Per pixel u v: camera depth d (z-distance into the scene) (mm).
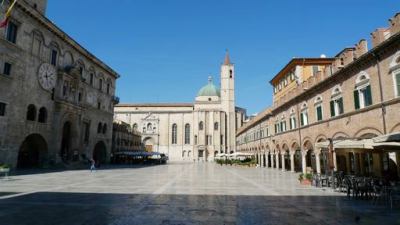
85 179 26875
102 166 55562
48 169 40469
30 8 38812
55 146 44344
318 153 31016
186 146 117062
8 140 35219
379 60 21172
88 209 12320
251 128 72875
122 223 10016
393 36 18797
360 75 23484
